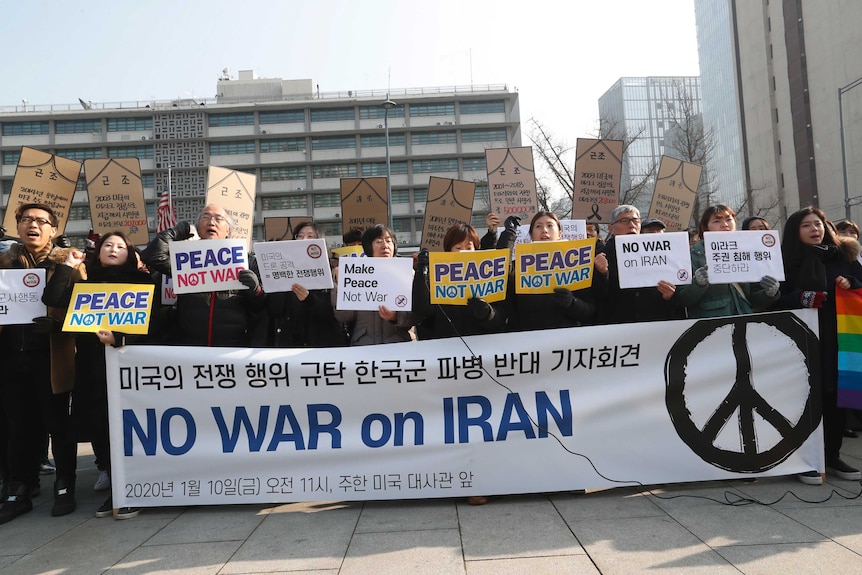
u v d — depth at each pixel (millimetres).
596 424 4098
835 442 4352
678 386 4141
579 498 4043
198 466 4105
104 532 3811
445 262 4254
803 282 4508
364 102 65875
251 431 4121
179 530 3766
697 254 4891
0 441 4551
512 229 5199
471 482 4043
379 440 4094
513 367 4121
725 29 63031
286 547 3396
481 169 65812
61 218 6836
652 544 3223
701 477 4098
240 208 7621
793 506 3707
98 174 7637
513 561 3078
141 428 4133
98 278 4535
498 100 66500
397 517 3832
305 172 65875
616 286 4691
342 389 4121
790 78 50250
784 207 51188
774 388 4172
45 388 4281
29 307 4254
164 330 4699
